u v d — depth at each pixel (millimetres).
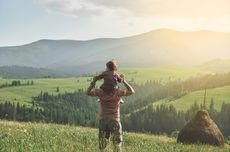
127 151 12945
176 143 23547
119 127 10547
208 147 21906
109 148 10742
